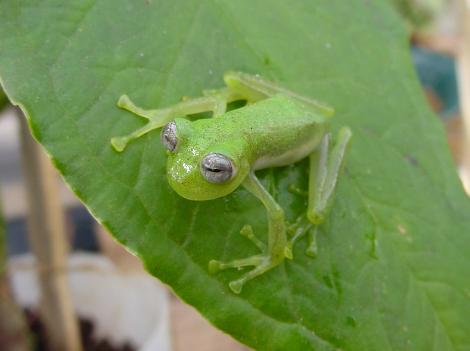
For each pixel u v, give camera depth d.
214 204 0.13
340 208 0.14
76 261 0.21
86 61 0.12
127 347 0.20
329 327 0.13
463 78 0.24
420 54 0.35
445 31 0.36
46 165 0.17
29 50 0.12
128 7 0.13
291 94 0.14
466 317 0.14
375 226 0.14
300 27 0.15
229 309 0.13
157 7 0.13
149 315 0.20
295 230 0.14
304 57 0.15
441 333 0.14
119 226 0.12
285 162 0.14
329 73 0.15
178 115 0.13
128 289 0.20
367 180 0.15
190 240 0.13
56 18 0.12
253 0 0.15
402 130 0.15
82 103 0.12
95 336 0.20
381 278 0.14
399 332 0.14
